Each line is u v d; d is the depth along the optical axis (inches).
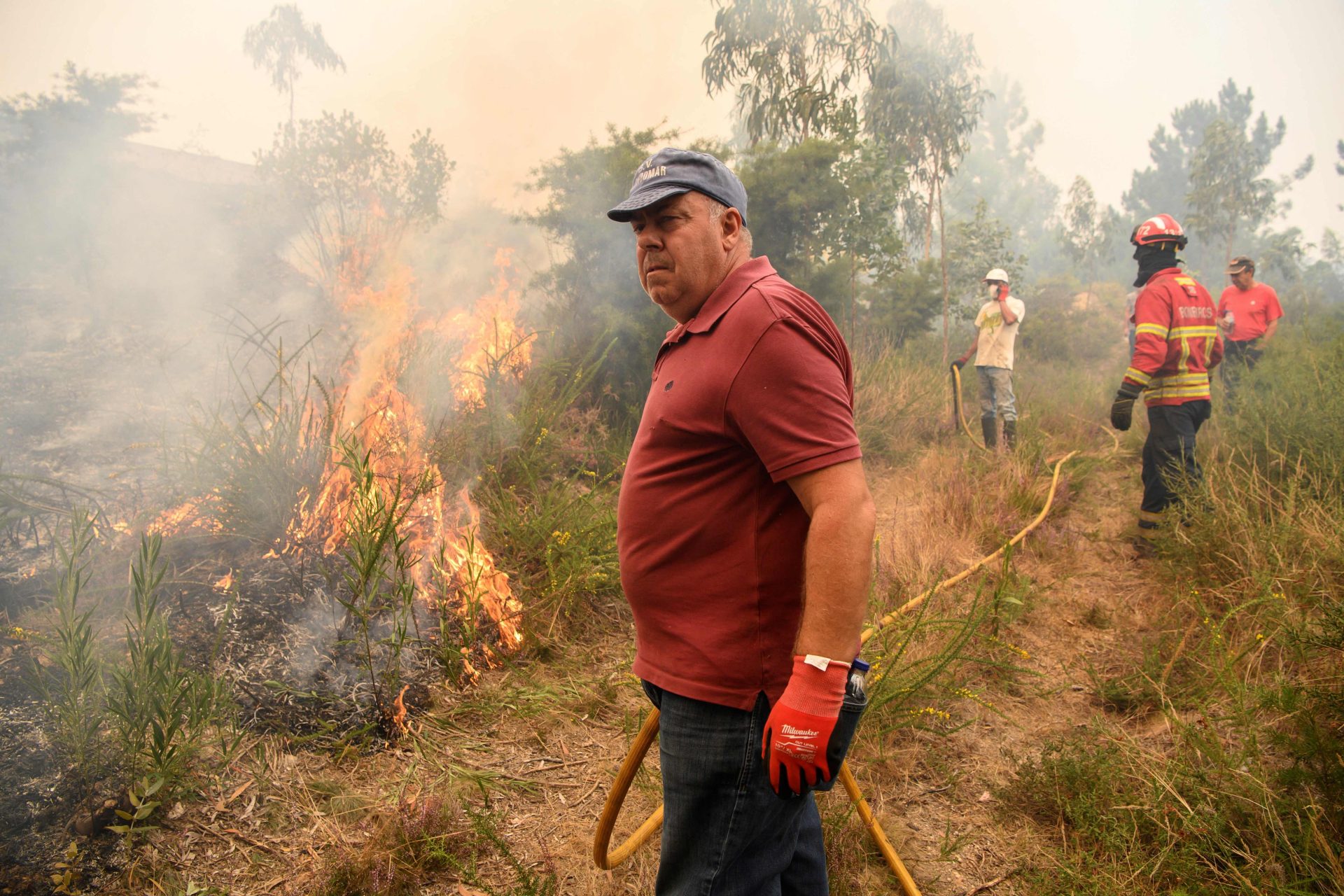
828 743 55.9
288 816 90.5
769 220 270.8
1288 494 166.7
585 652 134.3
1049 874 88.9
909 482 231.5
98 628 106.7
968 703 125.6
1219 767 98.0
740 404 57.3
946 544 180.7
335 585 125.2
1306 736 93.6
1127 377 184.2
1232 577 153.5
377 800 95.1
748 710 60.2
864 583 54.4
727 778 61.7
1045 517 199.3
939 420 289.7
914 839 96.0
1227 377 302.0
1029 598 155.6
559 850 90.2
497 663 126.7
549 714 115.0
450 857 83.1
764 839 64.5
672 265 64.4
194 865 82.4
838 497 54.5
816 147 271.3
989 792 105.8
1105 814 93.8
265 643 113.0
